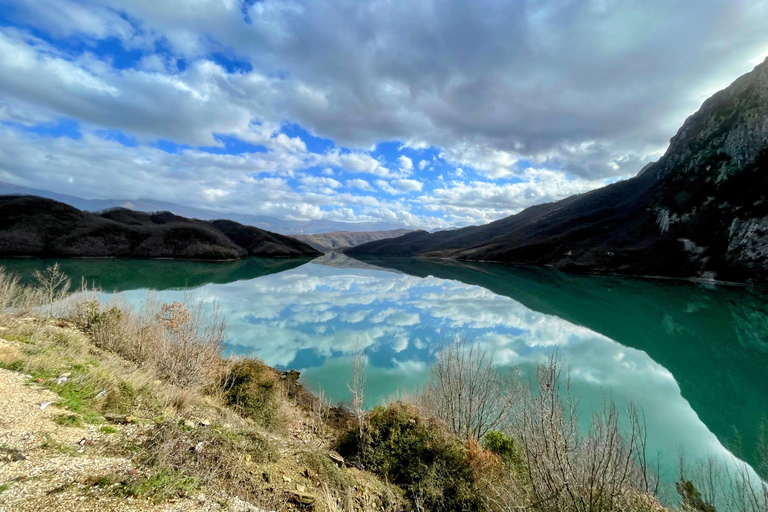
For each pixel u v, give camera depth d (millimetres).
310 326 34188
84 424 6395
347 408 17000
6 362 7945
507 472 9391
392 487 8945
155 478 5293
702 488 11484
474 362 17109
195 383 11203
